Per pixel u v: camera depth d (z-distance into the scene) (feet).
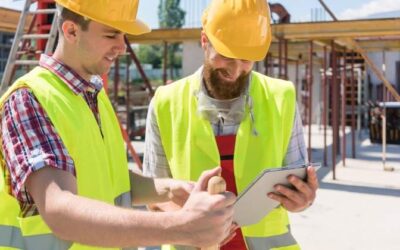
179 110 7.95
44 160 4.44
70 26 5.16
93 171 5.18
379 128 48.14
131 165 33.35
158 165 8.22
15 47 20.02
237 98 7.71
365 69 56.08
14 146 4.61
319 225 21.04
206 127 7.71
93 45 5.17
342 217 22.24
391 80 66.59
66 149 4.72
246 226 6.86
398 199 25.68
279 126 7.80
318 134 57.00
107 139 5.88
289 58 49.85
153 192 6.68
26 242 4.91
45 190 4.37
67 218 4.23
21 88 4.92
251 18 7.10
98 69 5.35
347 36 28.73
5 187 4.96
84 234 4.20
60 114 4.91
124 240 4.15
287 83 8.18
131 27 5.22
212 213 4.10
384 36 29.01
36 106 4.80
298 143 8.15
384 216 22.44
